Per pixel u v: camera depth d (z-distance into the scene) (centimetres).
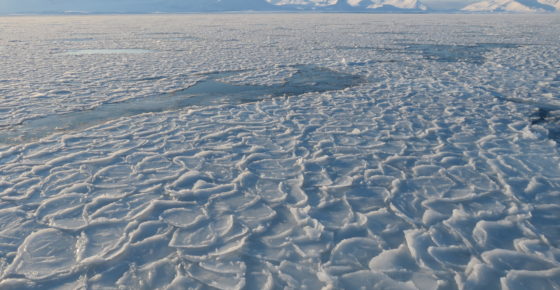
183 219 279
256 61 1202
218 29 3062
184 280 216
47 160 390
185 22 4734
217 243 251
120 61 1178
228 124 526
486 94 707
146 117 556
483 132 489
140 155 406
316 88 802
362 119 553
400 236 261
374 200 312
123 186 332
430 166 378
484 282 214
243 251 243
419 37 2145
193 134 480
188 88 798
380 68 1059
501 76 908
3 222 273
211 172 364
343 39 2041
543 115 571
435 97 694
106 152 414
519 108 607
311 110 606
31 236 254
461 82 834
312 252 242
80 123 539
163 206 297
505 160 387
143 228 266
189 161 390
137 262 232
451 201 308
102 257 233
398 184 336
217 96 724
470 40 1920
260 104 646
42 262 230
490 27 3222
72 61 1165
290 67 1086
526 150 420
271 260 236
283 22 4662
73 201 304
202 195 316
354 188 334
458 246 247
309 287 211
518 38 2014
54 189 325
